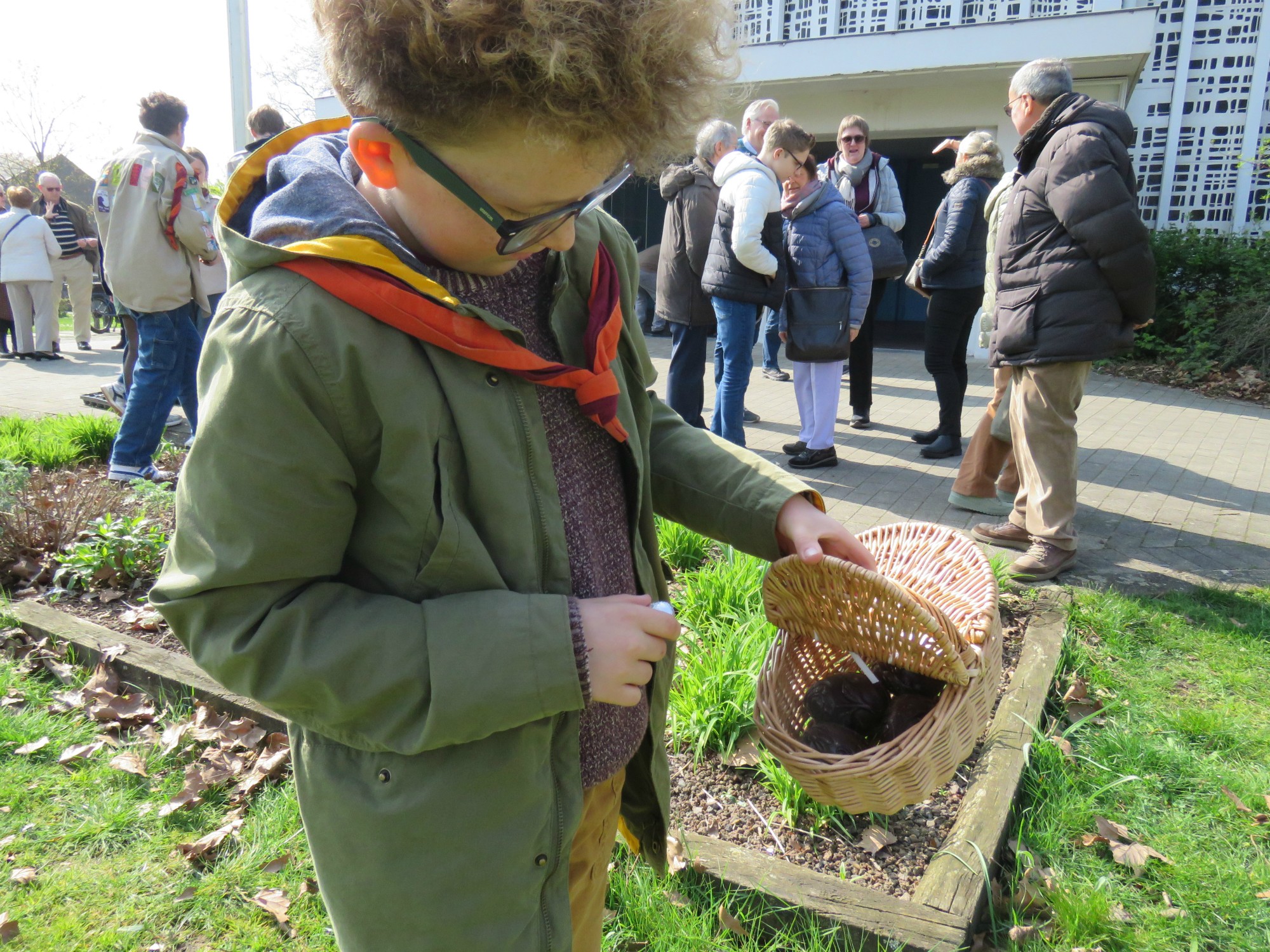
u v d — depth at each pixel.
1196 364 9.55
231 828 2.33
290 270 0.89
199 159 6.76
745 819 2.34
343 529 0.93
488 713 0.90
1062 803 2.38
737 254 4.77
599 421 1.06
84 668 3.11
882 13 12.38
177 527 0.93
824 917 1.91
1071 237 3.55
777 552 1.33
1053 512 3.89
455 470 0.94
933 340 5.80
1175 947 1.97
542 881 1.05
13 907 2.10
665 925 1.97
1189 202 11.80
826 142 12.76
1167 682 3.07
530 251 0.93
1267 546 4.44
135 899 2.13
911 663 1.43
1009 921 2.03
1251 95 11.31
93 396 7.34
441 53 0.74
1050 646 3.13
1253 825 2.35
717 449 1.37
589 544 1.10
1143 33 9.31
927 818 2.30
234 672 0.89
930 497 5.10
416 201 0.89
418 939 1.01
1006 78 10.41
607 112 0.78
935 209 14.48
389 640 0.90
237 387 0.86
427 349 0.92
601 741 1.17
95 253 11.30
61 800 2.46
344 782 1.01
